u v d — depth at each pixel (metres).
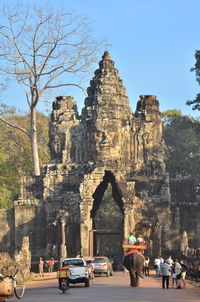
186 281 53.03
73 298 34.28
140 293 37.31
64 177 86.19
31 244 85.00
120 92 89.62
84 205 80.62
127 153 87.56
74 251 80.25
